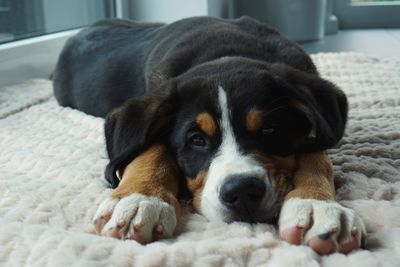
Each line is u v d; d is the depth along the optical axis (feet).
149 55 3.33
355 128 3.13
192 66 2.89
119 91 3.52
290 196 2.25
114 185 2.50
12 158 2.97
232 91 2.47
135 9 5.33
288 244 2.11
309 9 6.21
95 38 3.91
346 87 3.88
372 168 2.65
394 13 7.24
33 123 3.54
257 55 2.92
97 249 2.07
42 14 4.80
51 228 2.23
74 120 3.55
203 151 2.46
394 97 3.66
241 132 2.42
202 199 2.38
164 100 2.52
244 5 6.15
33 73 4.52
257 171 2.28
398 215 2.26
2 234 2.22
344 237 2.08
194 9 5.15
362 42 6.29
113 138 2.54
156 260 2.02
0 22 4.39
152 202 2.23
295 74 2.56
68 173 2.73
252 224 2.27
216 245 2.08
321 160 2.48
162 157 2.51
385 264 1.98
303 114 2.51
